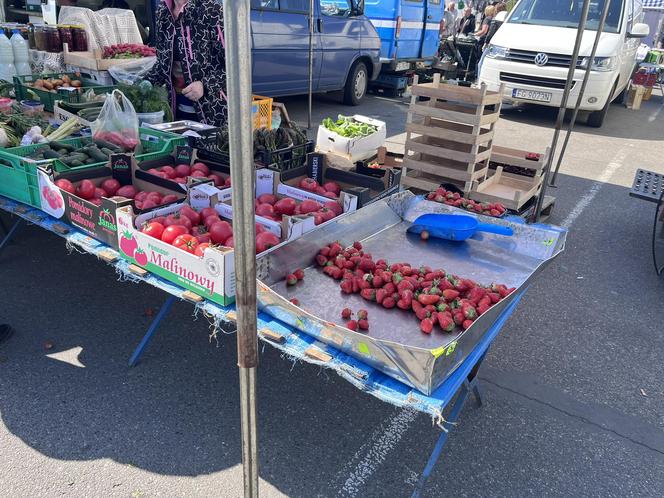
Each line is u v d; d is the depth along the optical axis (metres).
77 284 3.79
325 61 9.12
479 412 2.88
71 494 2.27
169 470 2.42
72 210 2.87
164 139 3.91
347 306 2.41
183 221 2.69
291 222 2.62
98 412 2.71
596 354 3.44
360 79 10.32
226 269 2.26
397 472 2.50
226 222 2.67
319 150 5.03
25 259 4.05
